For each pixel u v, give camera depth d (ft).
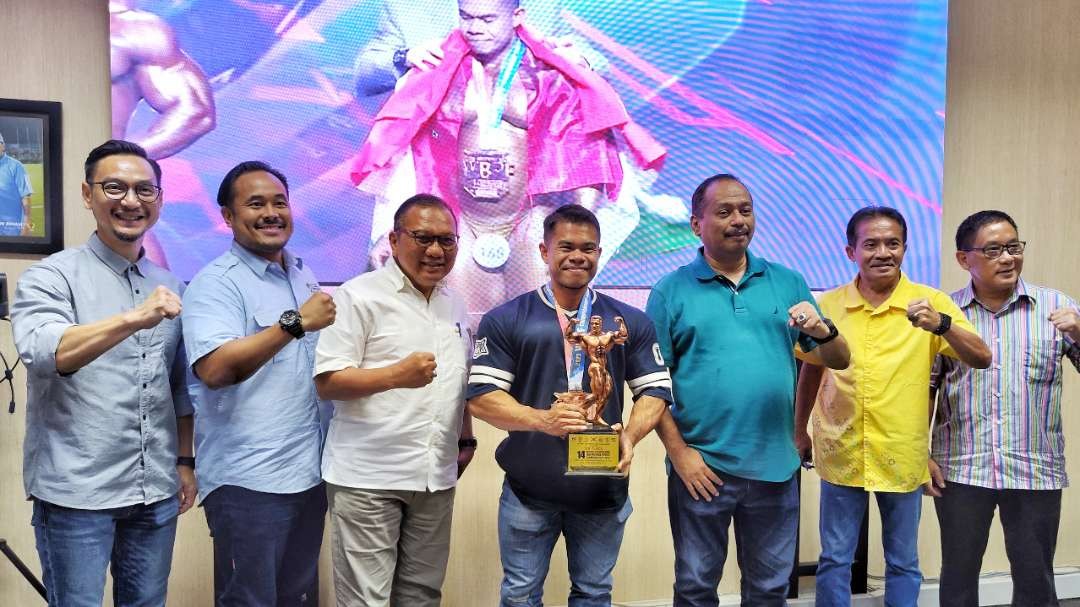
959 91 8.71
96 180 5.03
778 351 5.78
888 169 8.32
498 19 7.66
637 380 5.51
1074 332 6.07
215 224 7.26
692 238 8.02
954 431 6.70
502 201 7.72
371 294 5.40
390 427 5.31
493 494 7.93
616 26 7.84
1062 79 8.98
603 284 7.88
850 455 6.61
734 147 8.06
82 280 5.08
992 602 8.75
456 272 7.68
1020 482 6.48
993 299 6.70
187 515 7.36
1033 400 6.51
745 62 8.05
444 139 7.63
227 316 5.20
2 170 6.98
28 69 7.04
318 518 5.73
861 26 8.22
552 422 4.99
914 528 6.68
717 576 5.84
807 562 8.58
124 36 7.04
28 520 7.20
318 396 5.53
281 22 7.32
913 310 5.90
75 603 4.95
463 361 5.71
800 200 8.18
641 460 8.23
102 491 4.97
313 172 7.43
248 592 5.26
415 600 5.62
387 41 7.50
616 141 7.87
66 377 4.90
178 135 7.16
